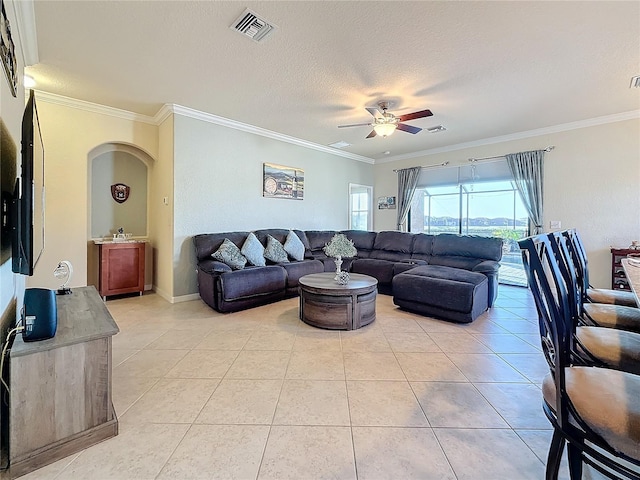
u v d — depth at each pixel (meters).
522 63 2.96
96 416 1.55
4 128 1.64
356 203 7.75
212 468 1.40
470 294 3.34
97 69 3.10
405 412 1.81
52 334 1.47
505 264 5.70
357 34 2.52
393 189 7.18
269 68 3.07
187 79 3.32
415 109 4.12
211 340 2.92
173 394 2.00
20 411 1.36
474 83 3.38
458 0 2.14
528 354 2.64
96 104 4.06
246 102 3.97
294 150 5.80
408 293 3.78
